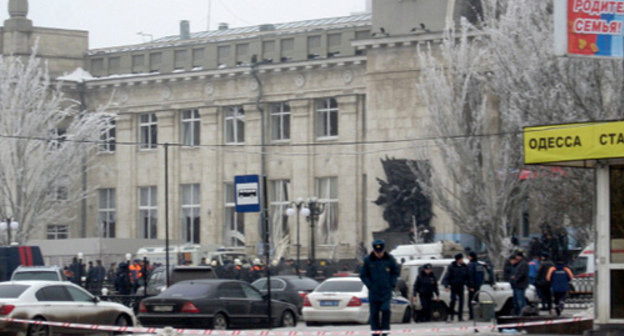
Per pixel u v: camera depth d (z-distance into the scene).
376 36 101.25
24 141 103.38
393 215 98.50
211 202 116.38
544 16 71.69
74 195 108.75
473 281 52.44
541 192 73.75
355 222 107.50
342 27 107.50
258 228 113.88
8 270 68.62
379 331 36.69
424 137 87.75
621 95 66.50
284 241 110.12
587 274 63.72
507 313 55.62
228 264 81.06
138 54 120.25
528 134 36.50
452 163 85.12
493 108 87.50
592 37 39.44
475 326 41.91
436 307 54.69
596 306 35.50
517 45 71.75
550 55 68.62
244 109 114.44
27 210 103.56
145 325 49.78
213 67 115.25
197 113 117.69
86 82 120.69
